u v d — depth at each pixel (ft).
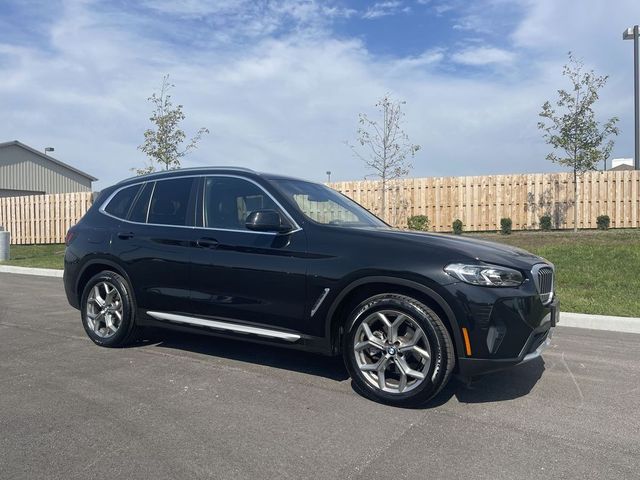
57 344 19.26
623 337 21.06
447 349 12.73
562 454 10.78
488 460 10.49
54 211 70.95
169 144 56.80
